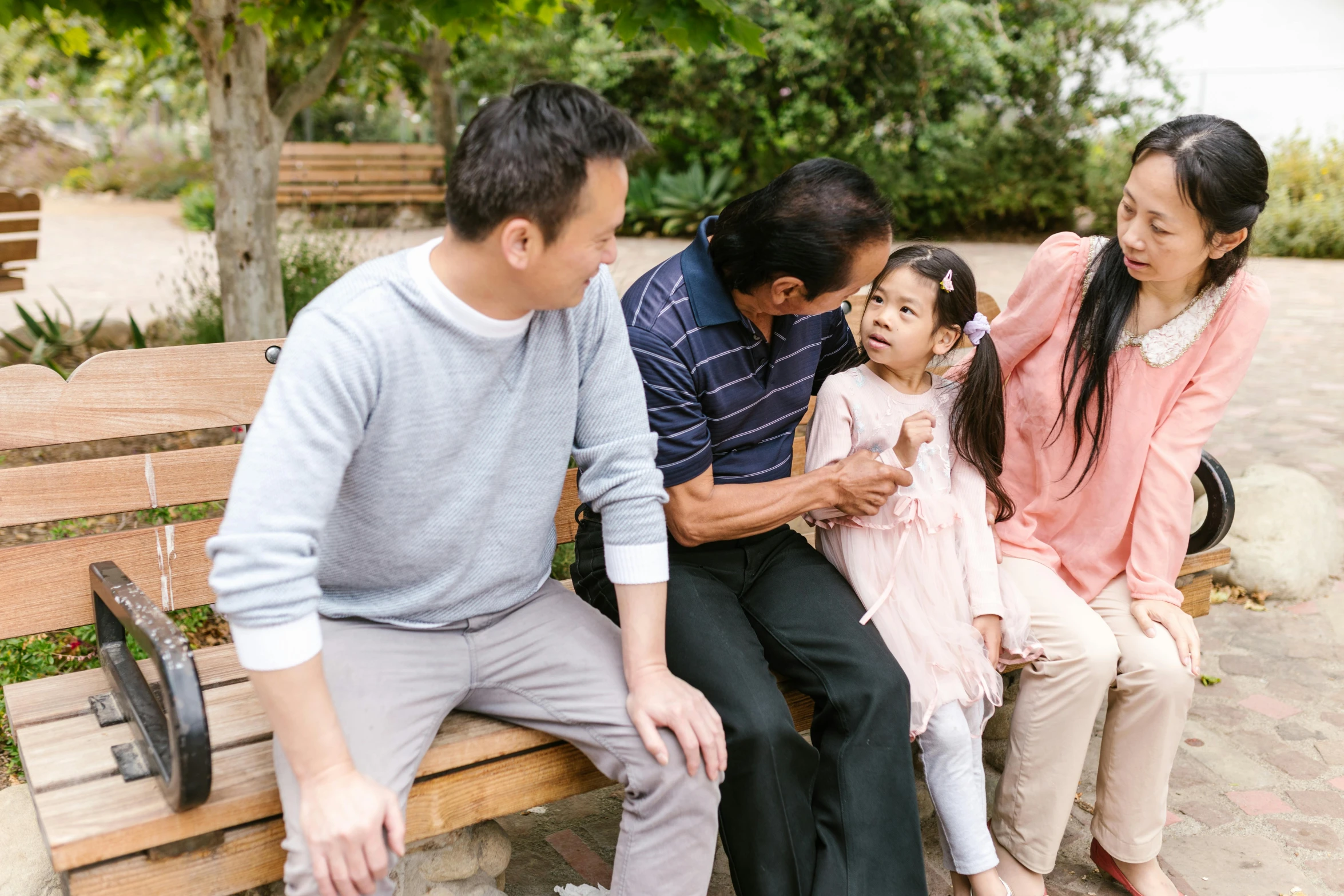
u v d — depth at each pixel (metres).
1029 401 2.27
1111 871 2.16
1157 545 2.15
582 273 1.47
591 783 1.78
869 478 1.97
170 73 9.94
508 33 12.42
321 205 13.38
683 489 1.94
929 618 2.03
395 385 1.46
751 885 1.74
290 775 1.45
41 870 1.90
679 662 1.82
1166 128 1.96
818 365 2.30
